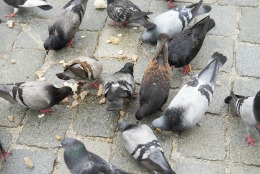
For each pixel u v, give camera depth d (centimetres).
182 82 249
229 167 221
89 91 246
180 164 223
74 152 206
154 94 229
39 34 271
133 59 257
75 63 238
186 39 246
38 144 230
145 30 271
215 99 241
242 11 276
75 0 264
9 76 254
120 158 225
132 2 282
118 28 272
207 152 225
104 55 261
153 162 211
